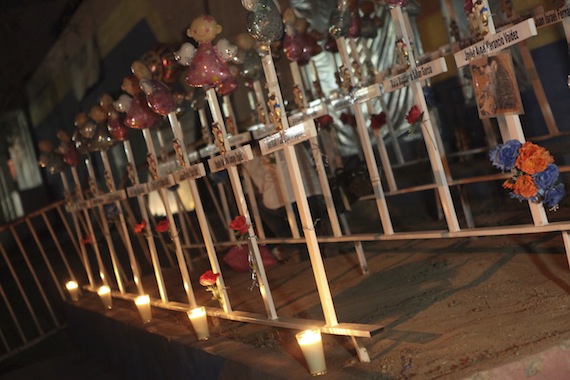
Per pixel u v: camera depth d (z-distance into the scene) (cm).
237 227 521
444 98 905
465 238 669
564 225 427
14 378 903
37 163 1716
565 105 766
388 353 429
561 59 757
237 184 529
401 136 945
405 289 564
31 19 1430
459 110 889
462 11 835
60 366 913
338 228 654
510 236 623
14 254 1561
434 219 814
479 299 487
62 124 1555
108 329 814
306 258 793
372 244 768
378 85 589
